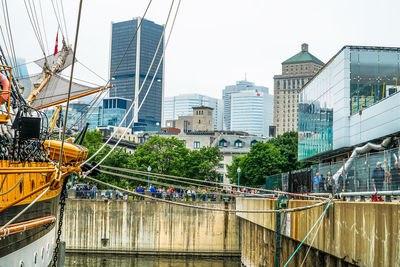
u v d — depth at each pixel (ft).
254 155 381.81
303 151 247.70
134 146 598.75
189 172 395.96
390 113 160.25
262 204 174.60
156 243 272.31
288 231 138.72
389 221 79.97
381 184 99.35
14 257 79.87
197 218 272.92
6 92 76.95
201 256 271.69
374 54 192.13
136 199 289.33
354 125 186.39
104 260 252.83
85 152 111.24
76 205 272.31
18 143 82.99
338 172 122.72
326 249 105.91
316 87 226.17
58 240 108.06
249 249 214.28
